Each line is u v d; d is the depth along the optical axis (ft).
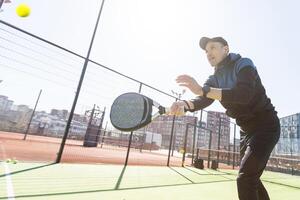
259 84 5.48
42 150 28.45
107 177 15.40
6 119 71.51
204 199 11.96
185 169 30.19
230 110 5.93
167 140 140.87
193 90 4.43
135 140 89.35
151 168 25.59
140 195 11.15
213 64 6.29
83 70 21.01
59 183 11.67
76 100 20.56
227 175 28.58
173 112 5.33
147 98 4.35
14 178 11.50
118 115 4.27
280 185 23.52
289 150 74.02
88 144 54.19
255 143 5.21
